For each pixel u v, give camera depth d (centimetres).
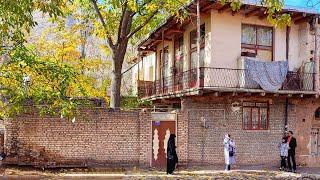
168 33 2881
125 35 2609
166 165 2305
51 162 2244
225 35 2439
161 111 2458
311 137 2614
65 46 3269
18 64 1281
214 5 2338
